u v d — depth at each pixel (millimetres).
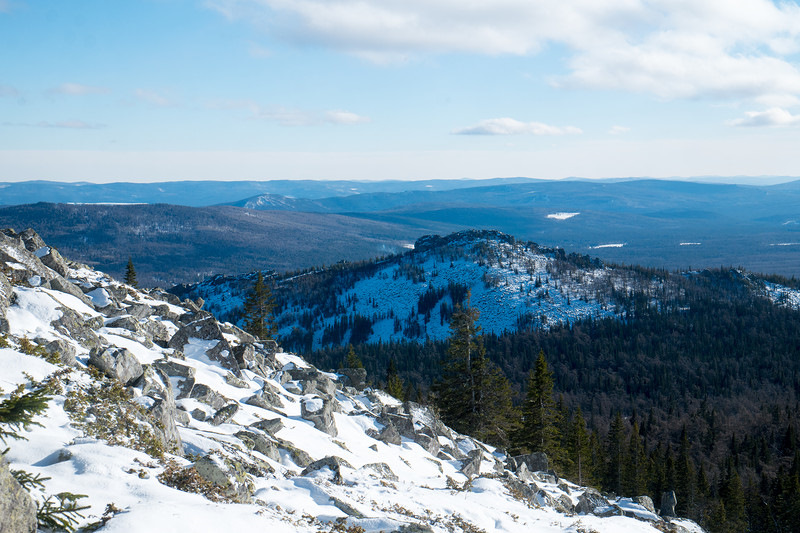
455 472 31281
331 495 17156
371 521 15266
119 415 17359
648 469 106250
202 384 27109
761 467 133000
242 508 13141
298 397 34594
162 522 10867
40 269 33375
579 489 38000
